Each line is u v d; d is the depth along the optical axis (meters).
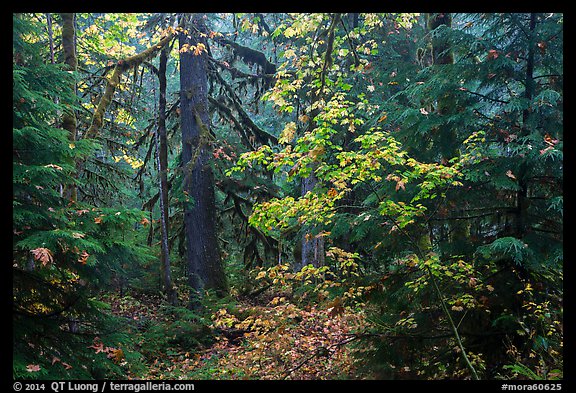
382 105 7.16
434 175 5.53
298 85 8.76
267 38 14.47
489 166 5.82
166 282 11.77
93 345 6.24
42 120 6.11
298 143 6.22
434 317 6.39
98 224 6.27
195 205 12.61
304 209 6.36
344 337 7.07
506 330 5.84
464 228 6.80
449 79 6.27
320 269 6.35
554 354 5.40
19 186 5.63
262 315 7.03
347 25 12.90
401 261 6.51
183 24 12.02
